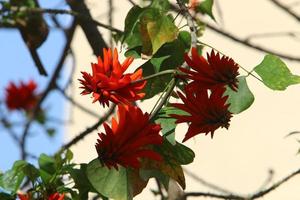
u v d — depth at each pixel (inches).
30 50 107.6
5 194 75.5
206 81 61.2
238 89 64.6
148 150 60.7
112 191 65.6
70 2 103.8
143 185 66.1
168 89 62.2
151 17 70.2
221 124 60.9
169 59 70.8
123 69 62.7
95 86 62.3
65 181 78.1
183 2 73.5
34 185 74.8
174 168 65.4
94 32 100.5
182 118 61.4
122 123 60.4
